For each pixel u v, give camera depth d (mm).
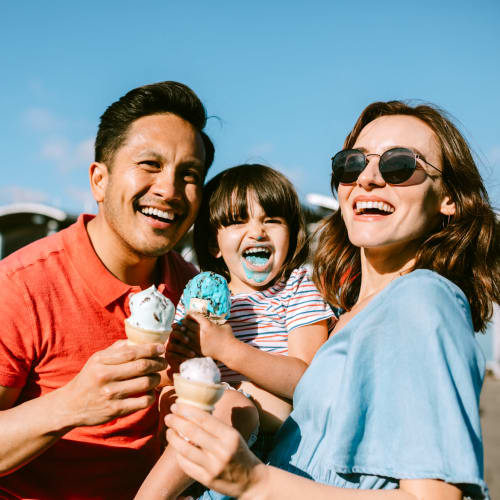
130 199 2262
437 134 1944
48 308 2236
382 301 1649
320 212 10180
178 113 2381
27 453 1858
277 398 2441
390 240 1870
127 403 1728
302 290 2805
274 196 2951
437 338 1441
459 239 1880
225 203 2971
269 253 2957
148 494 1963
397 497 1349
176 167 2293
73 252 2354
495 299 1883
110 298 2320
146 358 1744
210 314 2393
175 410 1484
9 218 15656
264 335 2709
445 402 1362
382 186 1876
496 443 7684
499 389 13484
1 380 2127
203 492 2182
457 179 1913
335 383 1686
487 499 1285
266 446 2338
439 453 1332
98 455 2301
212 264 3256
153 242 2309
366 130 2059
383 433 1440
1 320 2133
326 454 1561
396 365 1477
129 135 2279
